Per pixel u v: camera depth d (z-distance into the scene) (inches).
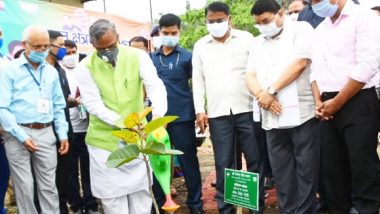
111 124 111.6
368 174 106.6
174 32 149.8
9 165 132.0
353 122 105.5
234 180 116.0
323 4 105.3
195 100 145.5
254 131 143.3
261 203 148.5
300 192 123.3
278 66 120.9
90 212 167.9
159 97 115.6
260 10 118.0
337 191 116.0
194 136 156.0
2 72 126.6
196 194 155.6
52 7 264.1
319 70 112.8
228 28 139.5
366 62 100.0
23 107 128.9
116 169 114.3
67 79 163.3
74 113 162.9
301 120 118.4
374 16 102.8
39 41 127.5
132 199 120.6
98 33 108.8
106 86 114.4
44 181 134.8
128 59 115.3
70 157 159.2
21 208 131.8
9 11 235.5
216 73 140.8
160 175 110.7
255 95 124.4
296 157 122.6
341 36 106.5
